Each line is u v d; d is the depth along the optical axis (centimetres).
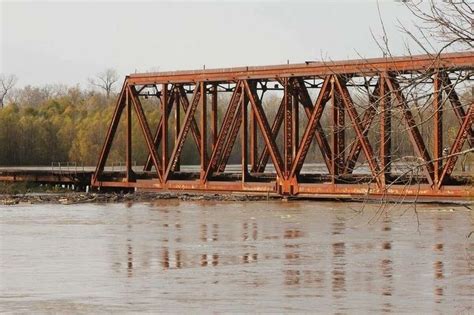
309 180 7375
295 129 7188
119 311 3173
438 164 5906
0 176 9694
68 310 3198
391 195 5622
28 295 3478
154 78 7994
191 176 8256
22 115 17988
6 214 6881
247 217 6303
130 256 4475
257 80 7344
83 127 16300
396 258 4259
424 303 3250
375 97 2142
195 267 4109
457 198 5981
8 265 4206
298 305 3238
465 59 3297
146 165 8619
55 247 4834
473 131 5231
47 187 9431
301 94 7206
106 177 8800
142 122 8169
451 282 3638
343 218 6059
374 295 3403
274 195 7338
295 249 4638
